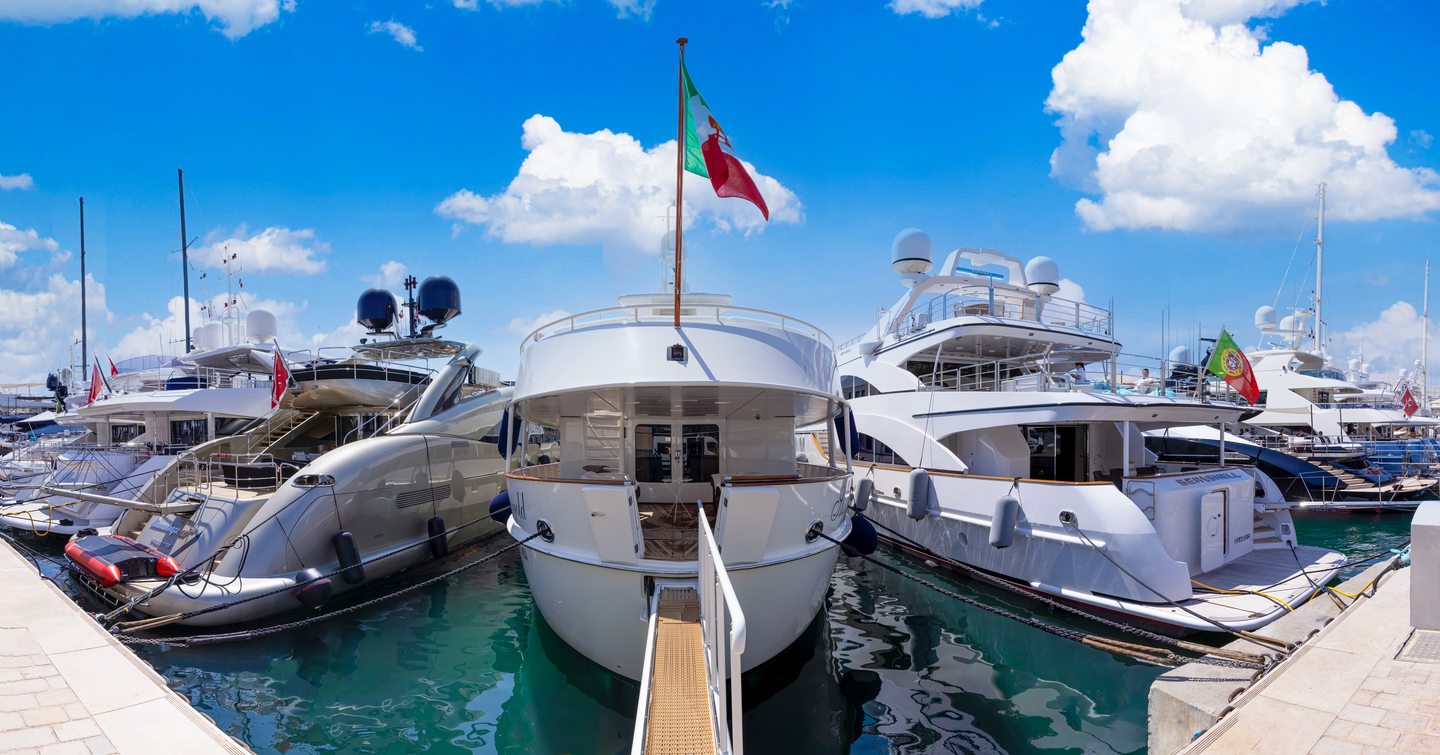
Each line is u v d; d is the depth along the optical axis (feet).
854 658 29.50
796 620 26.45
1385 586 28.76
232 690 26.91
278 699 26.13
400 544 42.27
